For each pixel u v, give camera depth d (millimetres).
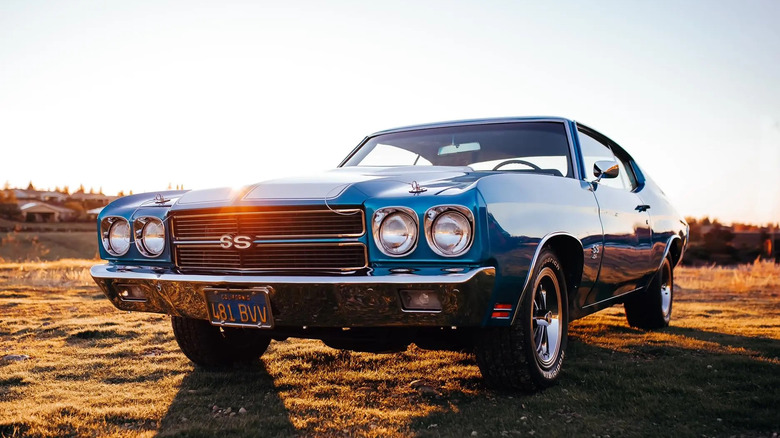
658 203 5113
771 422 2643
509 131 4059
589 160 4113
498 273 2654
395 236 2678
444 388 3311
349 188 2861
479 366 3125
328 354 4160
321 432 2635
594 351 4266
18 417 2787
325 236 2816
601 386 3293
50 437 2582
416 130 4387
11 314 6012
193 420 2807
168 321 5539
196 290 3080
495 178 2875
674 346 4410
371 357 4082
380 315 2713
